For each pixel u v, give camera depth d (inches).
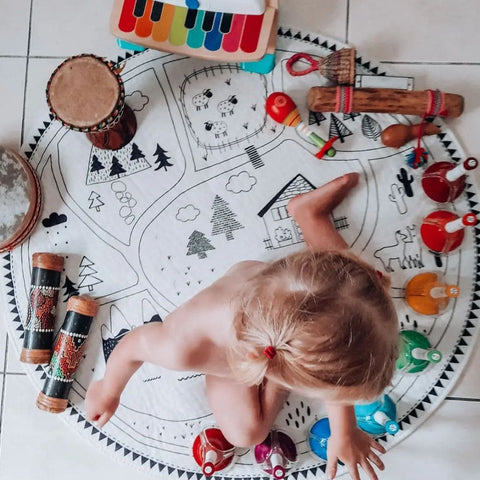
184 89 45.8
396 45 45.7
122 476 44.6
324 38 45.8
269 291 30.2
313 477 43.2
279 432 42.9
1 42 46.7
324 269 30.1
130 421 44.4
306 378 29.0
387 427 39.4
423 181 44.1
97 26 46.6
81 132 43.0
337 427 38.5
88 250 45.4
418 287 42.6
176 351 36.8
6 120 46.3
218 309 35.6
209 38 42.2
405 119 45.0
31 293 43.9
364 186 44.9
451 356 43.4
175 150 45.7
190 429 44.1
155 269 45.3
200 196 45.5
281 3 46.2
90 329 44.7
